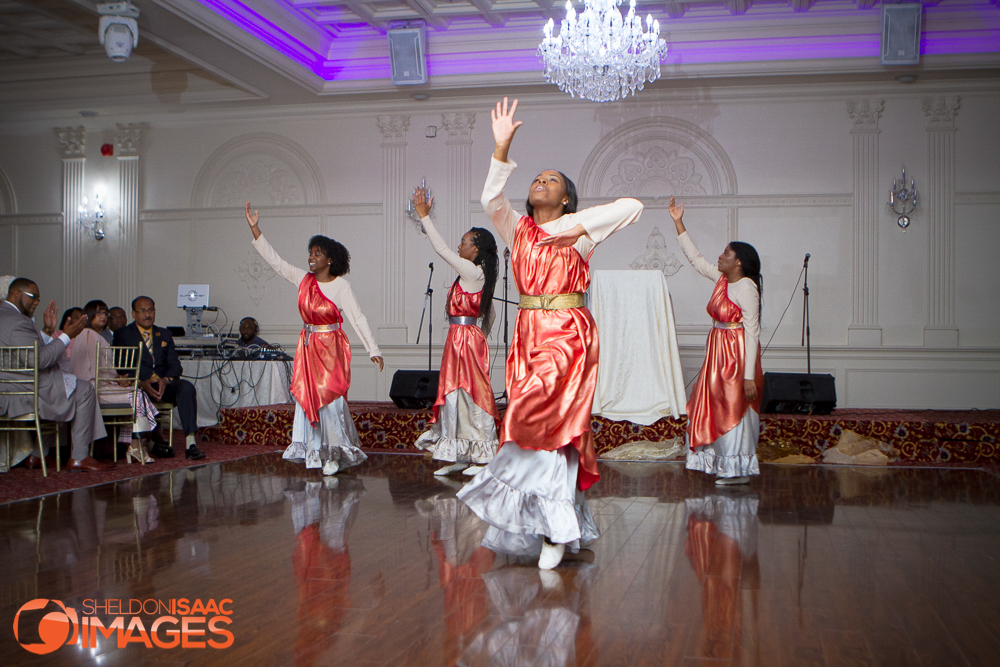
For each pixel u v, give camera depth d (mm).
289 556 3117
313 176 9461
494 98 9023
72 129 10039
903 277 8336
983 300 8227
